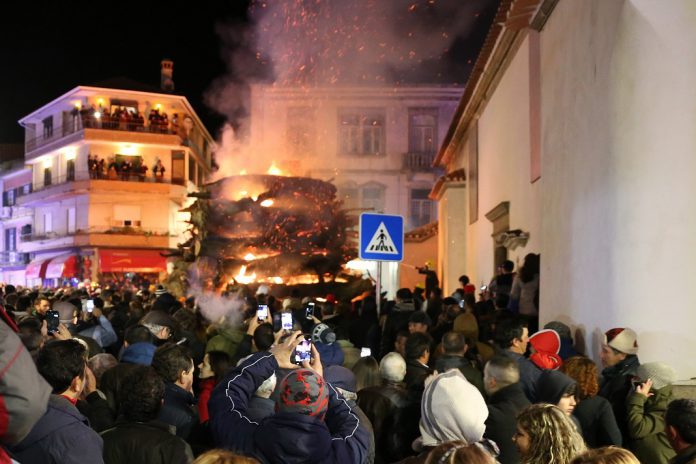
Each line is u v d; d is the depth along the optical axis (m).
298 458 2.90
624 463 2.72
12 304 12.09
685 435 3.59
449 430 3.39
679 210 6.01
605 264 6.61
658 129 6.16
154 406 3.64
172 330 6.99
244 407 3.38
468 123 21.75
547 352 5.99
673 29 6.09
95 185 41.03
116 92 41.97
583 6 7.42
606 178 6.62
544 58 9.27
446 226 23.66
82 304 9.60
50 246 44.06
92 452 3.15
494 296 12.80
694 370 5.84
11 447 3.02
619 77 6.46
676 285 5.98
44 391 2.28
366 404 4.77
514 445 4.16
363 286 18.28
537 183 11.54
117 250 41.06
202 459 2.36
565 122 8.03
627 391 5.37
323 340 5.35
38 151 45.31
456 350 5.74
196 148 45.69
